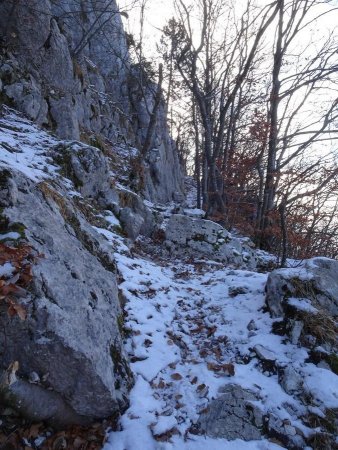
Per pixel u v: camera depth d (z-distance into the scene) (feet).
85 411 9.83
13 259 8.95
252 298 17.15
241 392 11.62
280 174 30.91
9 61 29.60
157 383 12.10
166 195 65.36
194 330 15.62
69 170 23.71
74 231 13.93
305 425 10.77
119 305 13.71
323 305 14.57
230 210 42.24
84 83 43.75
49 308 9.02
